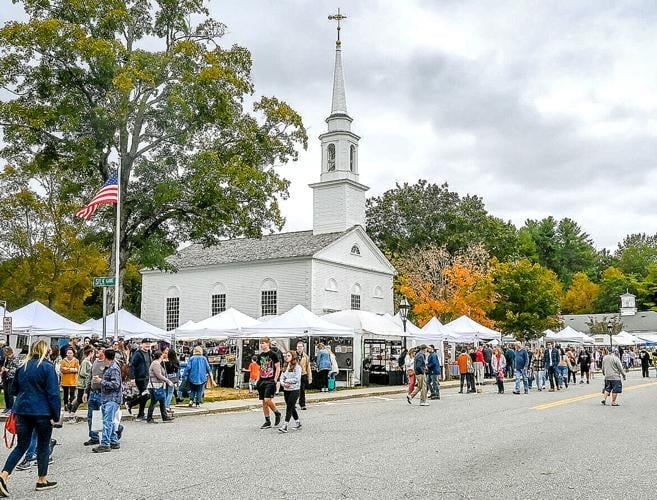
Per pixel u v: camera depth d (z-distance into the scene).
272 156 34.31
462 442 13.05
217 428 15.77
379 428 15.50
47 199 45.81
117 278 23.22
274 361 15.75
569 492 8.54
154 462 10.85
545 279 49.41
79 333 30.00
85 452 12.02
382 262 47.84
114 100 29.48
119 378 12.30
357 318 31.88
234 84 30.86
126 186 31.70
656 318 80.94
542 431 14.86
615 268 106.31
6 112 28.80
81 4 29.73
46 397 8.80
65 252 46.31
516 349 28.11
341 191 44.88
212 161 30.30
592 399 24.59
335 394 26.95
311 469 10.09
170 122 31.12
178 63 30.55
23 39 28.34
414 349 33.94
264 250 43.59
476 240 62.97
